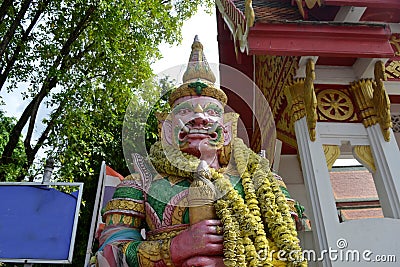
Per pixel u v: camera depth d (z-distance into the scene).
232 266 2.42
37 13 8.75
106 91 8.21
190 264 2.44
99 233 3.29
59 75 7.81
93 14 8.28
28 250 3.87
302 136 3.99
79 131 7.87
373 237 3.38
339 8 4.16
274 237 2.77
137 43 8.79
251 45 3.53
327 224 3.45
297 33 3.60
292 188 5.77
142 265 2.54
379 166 3.84
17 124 8.27
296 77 4.22
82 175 8.30
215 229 2.55
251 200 2.88
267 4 4.95
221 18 5.95
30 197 4.14
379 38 3.68
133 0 8.16
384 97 3.93
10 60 8.39
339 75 4.30
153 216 2.90
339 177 9.39
